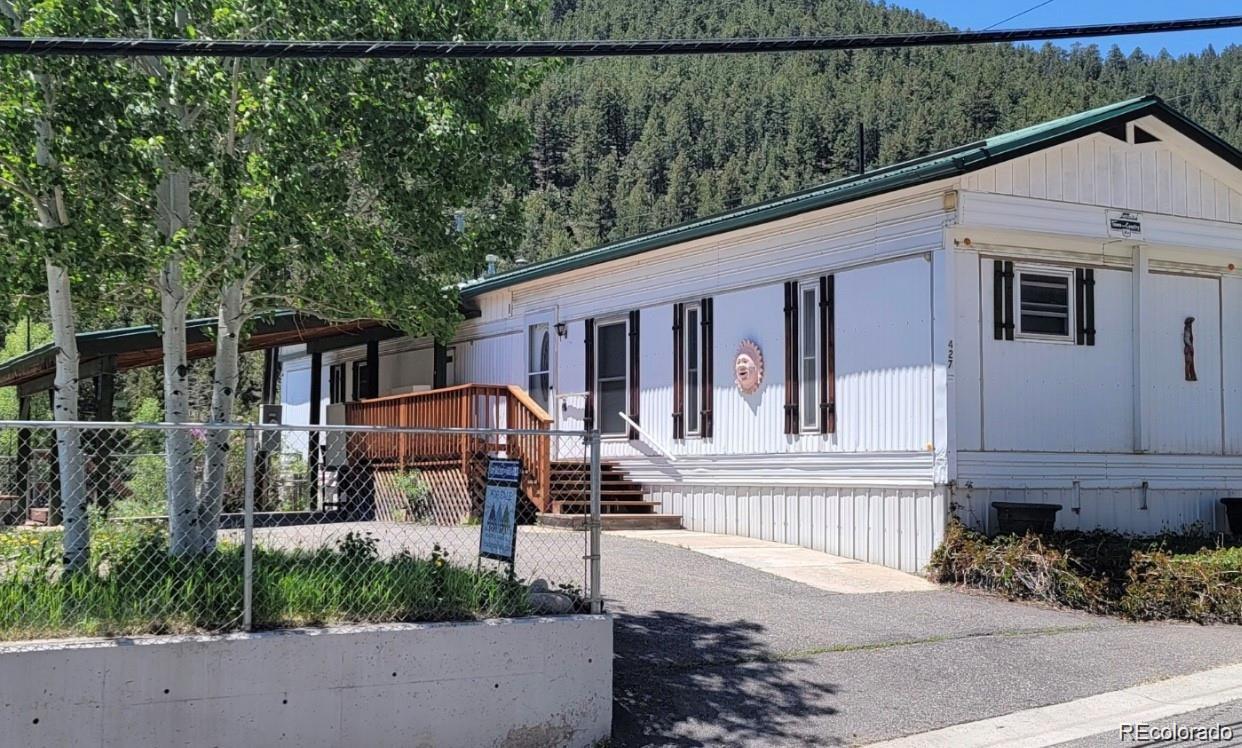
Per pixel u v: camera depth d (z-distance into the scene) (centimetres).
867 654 852
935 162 1248
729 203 7350
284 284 818
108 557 676
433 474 1603
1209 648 913
